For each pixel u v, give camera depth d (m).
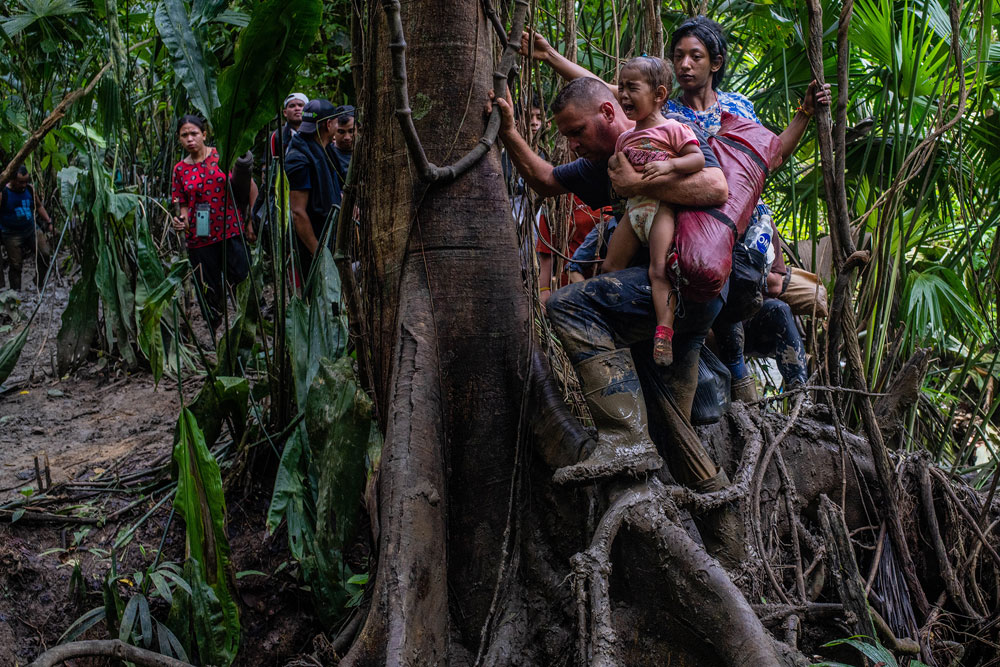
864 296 4.20
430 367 2.86
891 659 2.59
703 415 3.28
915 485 3.77
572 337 2.79
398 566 2.63
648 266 2.85
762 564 3.07
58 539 3.87
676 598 2.58
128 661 2.86
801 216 5.37
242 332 4.59
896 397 4.02
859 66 5.13
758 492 3.22
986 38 3.75
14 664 3.37
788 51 5.06
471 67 2.95
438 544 2.72
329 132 5.18
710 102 3.28
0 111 6.21
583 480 2.71
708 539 3.07
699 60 3.22
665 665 2.63
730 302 3.04
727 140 2.88
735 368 3.65
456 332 2.92
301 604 3.79
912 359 4.02
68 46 6.29
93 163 4.66
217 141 3.66
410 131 2.68
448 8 2.92
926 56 4.55
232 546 3.93
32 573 3.64
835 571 2.98
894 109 4.33
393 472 2.74
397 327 2.91
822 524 3.14
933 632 3.46
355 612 3.35
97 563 3.76
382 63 2.96
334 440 3.31
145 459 4.61
